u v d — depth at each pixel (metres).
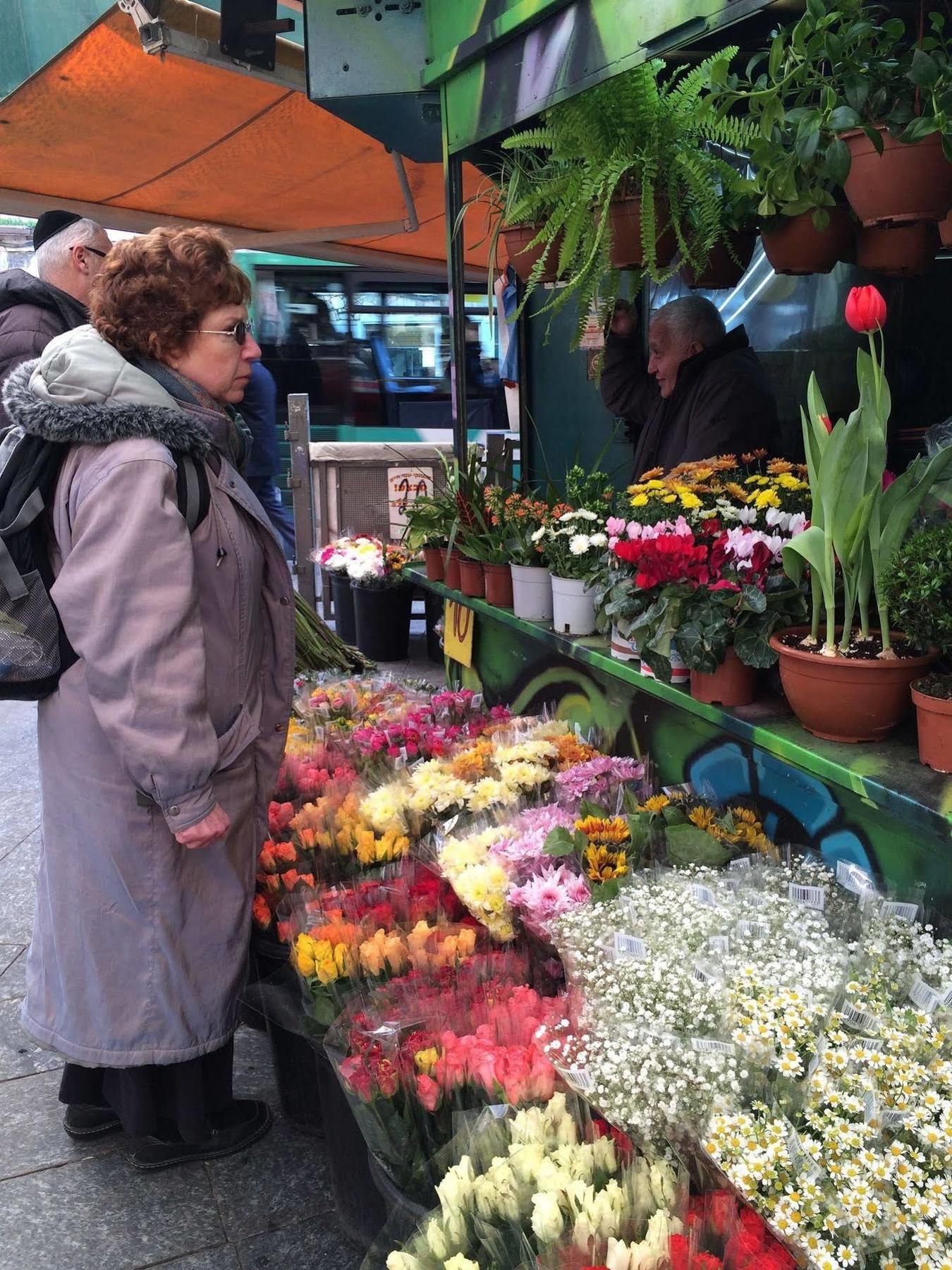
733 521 1.93
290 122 4.51
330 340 9.73
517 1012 1.60
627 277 3.42
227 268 1.89
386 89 3.15
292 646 2.10
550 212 2.62
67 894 1.92
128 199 5.50
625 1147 1.35
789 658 1.56
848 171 1.77
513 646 3.03
